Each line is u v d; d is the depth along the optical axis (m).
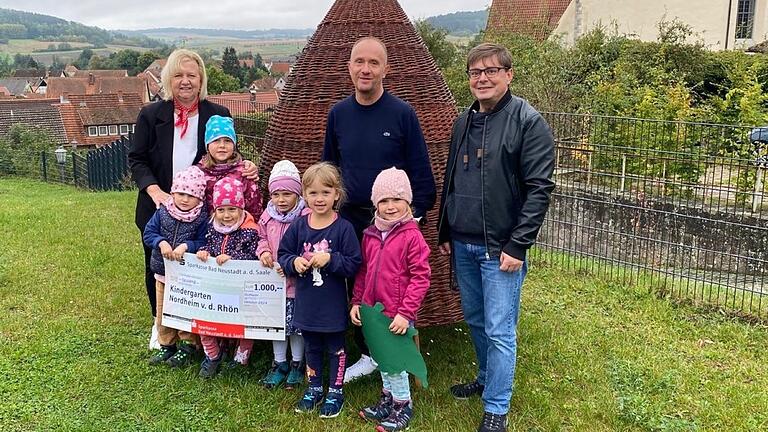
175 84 4.43
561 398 4.23
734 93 14.20
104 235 8.41
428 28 28.77
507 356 3.58
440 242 3.94
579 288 6.74
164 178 4.58
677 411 4.11
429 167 3.92
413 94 4.46
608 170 9.45
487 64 3.40
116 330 5.16
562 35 22.25
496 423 3.64
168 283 4.25
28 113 40.38
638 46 19.84
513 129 3.41
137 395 4.11
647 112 12.57
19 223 9.15
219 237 4.12
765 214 8.58
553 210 9.03
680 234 8.33
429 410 4.00
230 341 4.68
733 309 6.17
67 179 22.86
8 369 4.43
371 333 3.70
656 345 5.23
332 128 3.97
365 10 4.53
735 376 4.70
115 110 43.53
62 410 3.94
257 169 4.52
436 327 5.30
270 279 4.05
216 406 3.98
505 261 3.41
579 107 14.23
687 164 8.93
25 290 6.11
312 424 3.83
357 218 4.01
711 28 25.53
